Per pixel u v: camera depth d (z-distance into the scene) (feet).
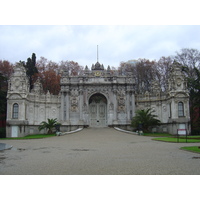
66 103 206.28
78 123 201.46
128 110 206.49
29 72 254.47
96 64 218.79
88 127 203.10
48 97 210.38
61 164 52.08
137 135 154.30
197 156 62.54
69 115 205.77
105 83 209.26
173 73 184.03
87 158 60.59
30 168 47.93
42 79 272.92
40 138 142.41
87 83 208.95
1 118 206.18
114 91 208.23
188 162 53.31
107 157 62.03
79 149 82.64
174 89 180.75
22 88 181.57
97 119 216.54
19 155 67.62
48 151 77.36
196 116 188.96
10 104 179.22
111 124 204.23
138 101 211.61
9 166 50.24
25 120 180.45
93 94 211.82
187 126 174.19
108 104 208.85
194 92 167.63
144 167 48.06
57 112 210.59
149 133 175.01
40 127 179.01
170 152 71.36
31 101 198.39
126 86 210.59
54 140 126.31
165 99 199.62
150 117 178.70
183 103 178.91
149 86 271.90
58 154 69.21
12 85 181.98
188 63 222.28
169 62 261.65
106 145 97.25
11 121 175.22
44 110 207.92
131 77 211.82
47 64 294.46
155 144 98.07
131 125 181.68
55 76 271.28
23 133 175.63
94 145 97.76
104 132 169.37
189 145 91.97
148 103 208.85
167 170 45.06
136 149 80.64
